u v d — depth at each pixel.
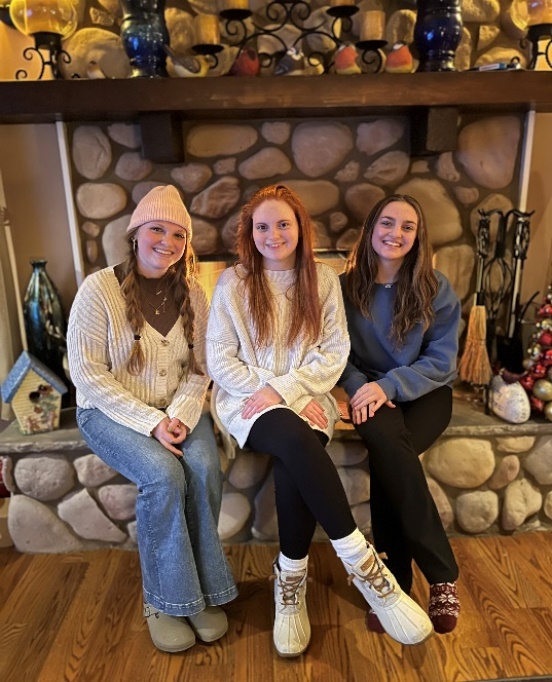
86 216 2.09
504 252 2.16
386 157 2.08
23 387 1.82
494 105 1.88
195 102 1.80
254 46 2.02
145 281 1.57
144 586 1.50
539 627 1.51
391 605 1.38
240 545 1.89
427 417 1.66
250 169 2.07
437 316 1.73
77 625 1.55
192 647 1.48
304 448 1.42
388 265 1.72
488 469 1.85
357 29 2.01
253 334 1.60
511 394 1.84
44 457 1.82
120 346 1.53
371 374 1.79
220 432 1.75
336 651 1.45
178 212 1.50
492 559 1.78
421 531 1.45
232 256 2.14
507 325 2.20
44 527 1.85
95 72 1.88
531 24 1.84
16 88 1.79
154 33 1.86
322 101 1.81
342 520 1.38
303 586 1.46
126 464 1.49
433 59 1.90
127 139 2.02
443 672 1.38
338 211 2.13
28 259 2.24
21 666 1.42
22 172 2.16
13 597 1.66
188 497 1.50
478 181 2.12
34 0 1.77
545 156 2.22
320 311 1.61
